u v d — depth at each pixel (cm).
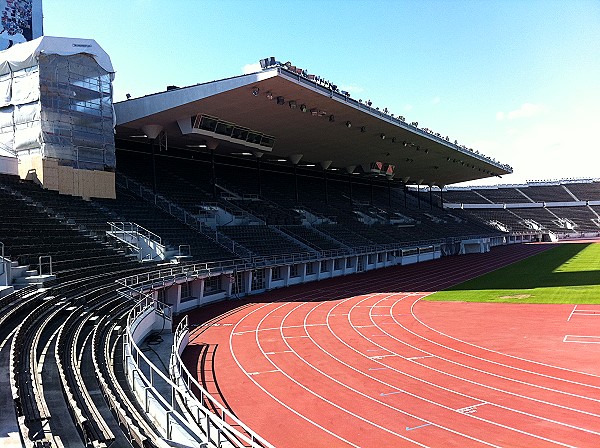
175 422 908
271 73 2803
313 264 4209
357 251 4828
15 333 1240
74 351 1252
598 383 1432
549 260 5159
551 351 1777
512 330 2122
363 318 2508
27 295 1616
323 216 5475
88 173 2870
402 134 4534
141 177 3966
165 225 3275
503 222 9450
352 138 4509
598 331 2030
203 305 2922
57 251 2156
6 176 2533
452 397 1369
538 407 1275
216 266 3053
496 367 1622
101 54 2931
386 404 1334
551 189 10575
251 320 2494
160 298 2555
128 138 3978
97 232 2583
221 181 4859
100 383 1043
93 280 2023
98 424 807
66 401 890
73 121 2781
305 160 5616
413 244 6044
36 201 2442
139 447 761
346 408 1315
